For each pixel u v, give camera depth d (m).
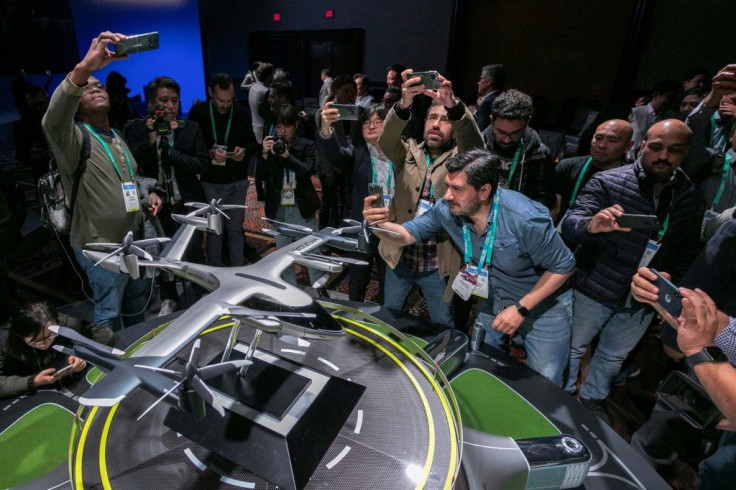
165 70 8.98
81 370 1.85
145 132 3.34
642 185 2.20
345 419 1.40
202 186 3.84
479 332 2.12
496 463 1.36
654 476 1.48
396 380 1.60
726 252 1.61
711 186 2.92
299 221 3.66
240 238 4.04
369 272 3.28
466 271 2.18
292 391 1.42
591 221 2.04
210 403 0.91
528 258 2.06
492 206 2.00
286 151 3.28
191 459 1.27
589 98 8.20
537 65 8.43
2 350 1.99
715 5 6.84
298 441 1.28
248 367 1.50
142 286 3.01
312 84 9.91
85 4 7.70
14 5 7.06
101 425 1.38
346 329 1.90
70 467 1.25
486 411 1.73
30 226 5.12
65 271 4.12
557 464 1.36
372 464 1.27
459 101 2.27
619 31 7.62
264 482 1.21
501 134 2.62
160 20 8.59
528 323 2.28
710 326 1.12
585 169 2.94
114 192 2.52
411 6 8.59
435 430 1.39
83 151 2.36
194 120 3.86
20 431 1.58
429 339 2.08
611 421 2.72
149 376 0.86
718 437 1.60
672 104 5.18
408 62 8.99
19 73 4.07
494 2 8.33
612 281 2.36
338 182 4.72
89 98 2.40
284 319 1.15
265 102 4.76
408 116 2.37
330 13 9.12
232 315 1.06
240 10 9.73
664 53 7.37
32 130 3.79
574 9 7.84
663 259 2.30
